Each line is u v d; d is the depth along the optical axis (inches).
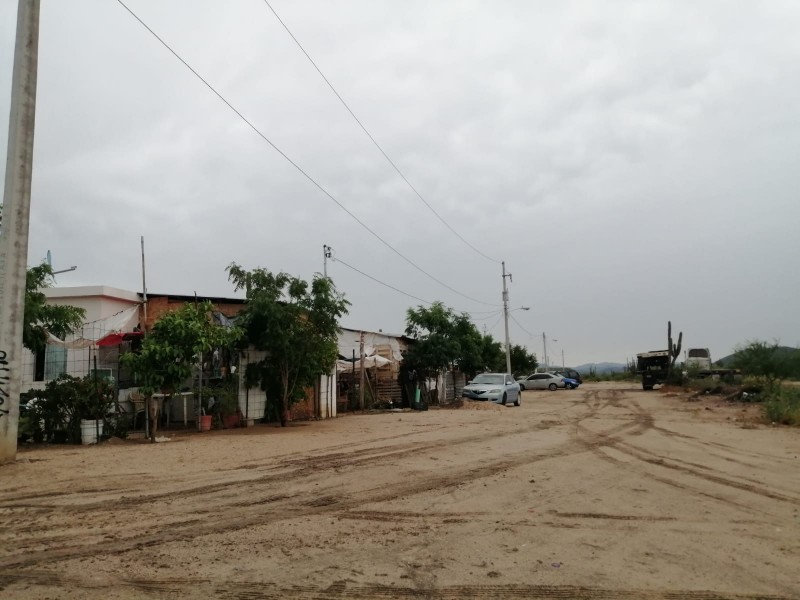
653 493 334.3
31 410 548.4
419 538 243.3
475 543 237.3
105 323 787.4
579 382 2325.3
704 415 896.3
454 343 1272.1
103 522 261.0
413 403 1230.9
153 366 571.2
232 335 634.2
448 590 189.6
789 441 581.3
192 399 759.1
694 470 412.2
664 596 186.1
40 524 257.3
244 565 209.5
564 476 382.9
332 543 235.8
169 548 226.7
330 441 559.2
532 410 1045.8
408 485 347.9
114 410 675.4
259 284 735.7
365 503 302.8
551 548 231.8
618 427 713.0
